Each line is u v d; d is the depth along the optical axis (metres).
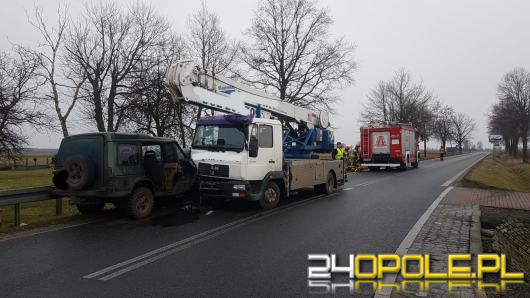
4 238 7.15
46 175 22.66
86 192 8.36
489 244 6.83
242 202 11.56
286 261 5.75
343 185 16.47
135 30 28.28
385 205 10.94
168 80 9.30
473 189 14.67
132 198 8.77
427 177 20.66
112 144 8.48
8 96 22.31
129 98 25.55
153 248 6.46
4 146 21.77
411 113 45.88
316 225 8.29
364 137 26.67
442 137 74.94
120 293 4.52
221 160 9.94
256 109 11.45
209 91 10.00
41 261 5.75
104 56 27.53
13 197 8.03
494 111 61.22
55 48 27.16
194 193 10.55
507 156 70.75
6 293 4.52
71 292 4.55
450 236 7.16
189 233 7.56
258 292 4.56
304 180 12.08
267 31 32.34
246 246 6.59
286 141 13.39
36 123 23.23
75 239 7.07
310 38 32.66
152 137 9.55
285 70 32.19
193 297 4.41
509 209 10.20
